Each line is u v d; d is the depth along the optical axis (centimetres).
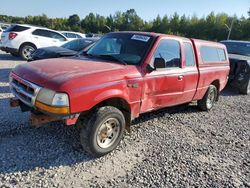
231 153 490
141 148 468
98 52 526
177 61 554
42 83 378
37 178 356
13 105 428
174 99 562
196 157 458
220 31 7750
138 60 479
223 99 905
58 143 448
